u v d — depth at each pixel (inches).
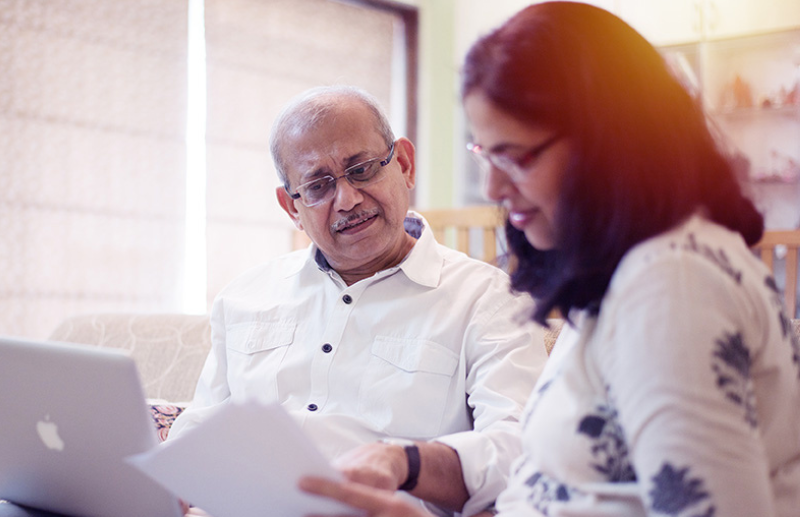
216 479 35.2
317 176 61.1
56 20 140.0
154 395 84.5
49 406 42.9
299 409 61.1
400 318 61.1
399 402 58.1
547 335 66.7
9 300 136.4
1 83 135.1
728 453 27.7
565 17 33.4
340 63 177.9
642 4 159.0
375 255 62.2
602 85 32.4
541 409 35.7
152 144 150.8
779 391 31.3
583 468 33.2
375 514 32.3
